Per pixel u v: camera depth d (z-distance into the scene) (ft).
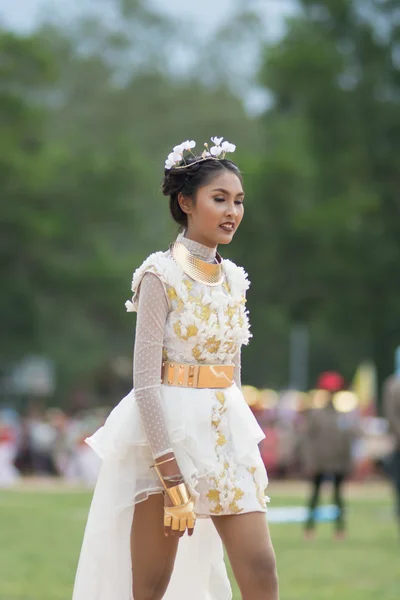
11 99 212.23
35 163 211.61
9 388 267.59
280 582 51.42
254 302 195.52
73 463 132.16
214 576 27.40
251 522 25.16
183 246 26.18
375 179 188.44
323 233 183.11
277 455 135.64
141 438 25.39
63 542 65.26
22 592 46.29
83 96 326.24
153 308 25.39
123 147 225.97
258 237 189.47
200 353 25.67
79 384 251.60
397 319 187.21
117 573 25.53
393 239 184.24
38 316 213.05
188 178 26.05
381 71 188.34
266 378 323.57
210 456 25.23
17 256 208.95
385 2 188.85
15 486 120.16
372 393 184.03
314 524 71.56
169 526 24.77
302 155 203.10
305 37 188.85
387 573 54.80
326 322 197.36
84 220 220.84
